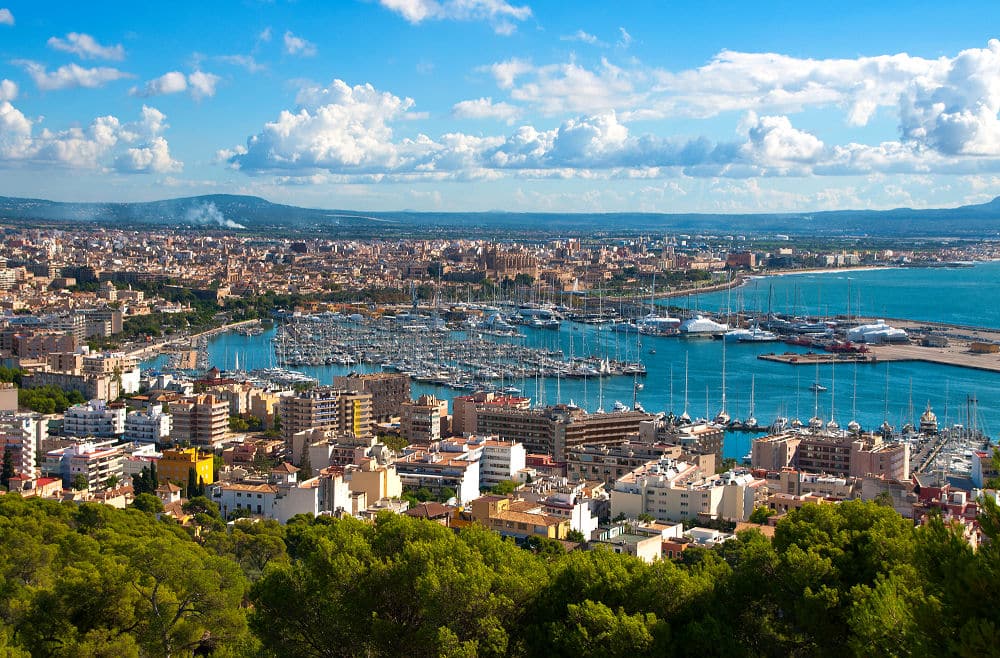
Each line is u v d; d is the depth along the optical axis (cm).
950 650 17238
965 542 18262
